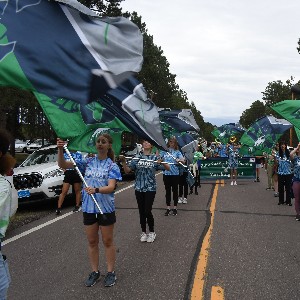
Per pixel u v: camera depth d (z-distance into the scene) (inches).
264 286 202.2
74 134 177.6
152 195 282.5
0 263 112.0
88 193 191.0
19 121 850.1
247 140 589.3
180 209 420.5
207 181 756.0
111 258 204.8
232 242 283.9
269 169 608.4
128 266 232.5
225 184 702.5
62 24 160.4
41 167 418.0
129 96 179.6
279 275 217.9
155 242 284.8
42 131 895.7
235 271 223.8
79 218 371.6
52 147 494.3
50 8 160.1
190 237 298.0
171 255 253.1
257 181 754.2
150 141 183.2
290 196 450.3
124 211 410.0
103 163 201.3
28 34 156.5
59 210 392.2
